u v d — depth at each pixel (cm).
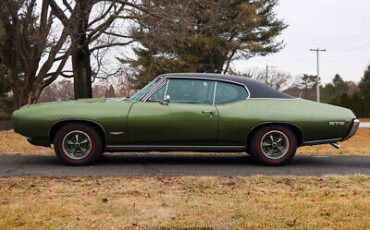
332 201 407
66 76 1900
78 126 631
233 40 2339
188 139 640
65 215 356
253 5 2373
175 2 1664
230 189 464
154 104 641
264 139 650
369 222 340
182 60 2352
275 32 2798
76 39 1532
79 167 625
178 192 446
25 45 1755
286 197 425
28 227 323
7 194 431
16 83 1855
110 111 632
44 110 634
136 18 1583
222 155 809
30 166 634
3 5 1557
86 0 1510
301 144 656
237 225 331
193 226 328
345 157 793
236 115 637
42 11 1677
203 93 652
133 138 636
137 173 571
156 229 321
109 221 340
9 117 3538
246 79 671
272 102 652
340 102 6738
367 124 4394
